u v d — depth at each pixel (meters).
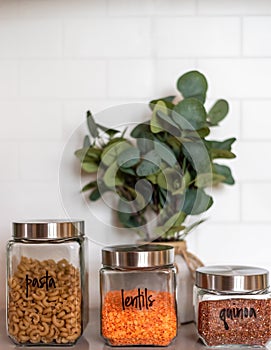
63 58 1.29
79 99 1.29
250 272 1.02
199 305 1.02
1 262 1.28
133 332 1.00
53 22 1.29
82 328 1.04
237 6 1.27
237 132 1.28
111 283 1.02
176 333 1.02
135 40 1.28
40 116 1.29
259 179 1.27
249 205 1.27
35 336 1.01
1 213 1.29
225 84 1.28
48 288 1.01
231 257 1.27
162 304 1.01
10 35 1.29
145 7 1.28
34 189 1.29
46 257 1.04
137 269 1.01
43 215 1.29
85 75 1.29
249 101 1.27
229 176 1.23
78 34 1.29
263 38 1.27
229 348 1.00
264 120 1.27
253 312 0.99
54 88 1.29
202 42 1.28
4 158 1.29
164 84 1.28
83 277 1.06
